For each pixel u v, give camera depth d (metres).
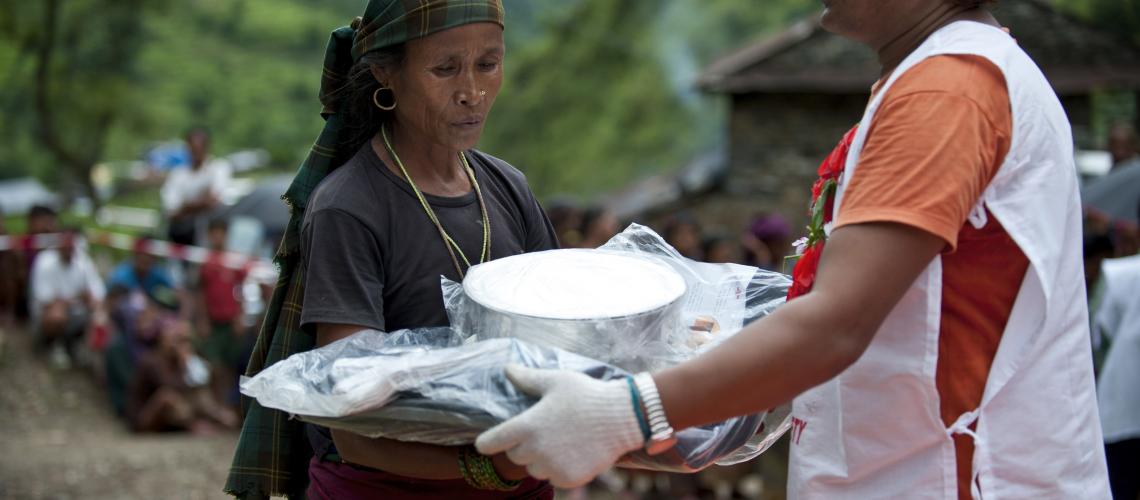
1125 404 4.27
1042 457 1.84
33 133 22.78
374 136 2.19
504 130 24.62
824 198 1.93
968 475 1.84
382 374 1.75
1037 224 1.76
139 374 7.84
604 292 1.94
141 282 8.83
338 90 2.18
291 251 2.19
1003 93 1.73
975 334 1.81
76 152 21.16
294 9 36.59
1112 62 12.03
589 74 25.05
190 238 10.00
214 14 34.53
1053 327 1.84
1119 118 14.56
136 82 24.98
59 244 9.43
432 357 1.78
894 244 1.64
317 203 2.05
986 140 1.69
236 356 8.50
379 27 2.02
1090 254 5.11
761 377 1.63
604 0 26.17
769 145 12.55
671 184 14.20
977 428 1.83
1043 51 12.16
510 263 2.06
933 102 1.69
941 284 1.79
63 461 6.77
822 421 1.93
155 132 25.64
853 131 1.88
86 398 8.50
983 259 1.79
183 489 6.27
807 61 12.30
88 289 9.40
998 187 1.76
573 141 23.89
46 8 19.17
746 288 2.21
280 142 30.39
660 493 6.62
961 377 1.82
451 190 2.22
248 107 31.06
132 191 23.89
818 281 1.68
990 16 1.88
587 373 1.75
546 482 2.27
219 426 7.97
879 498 1.88
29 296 9.96
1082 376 1.89
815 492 1.94
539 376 1.67
